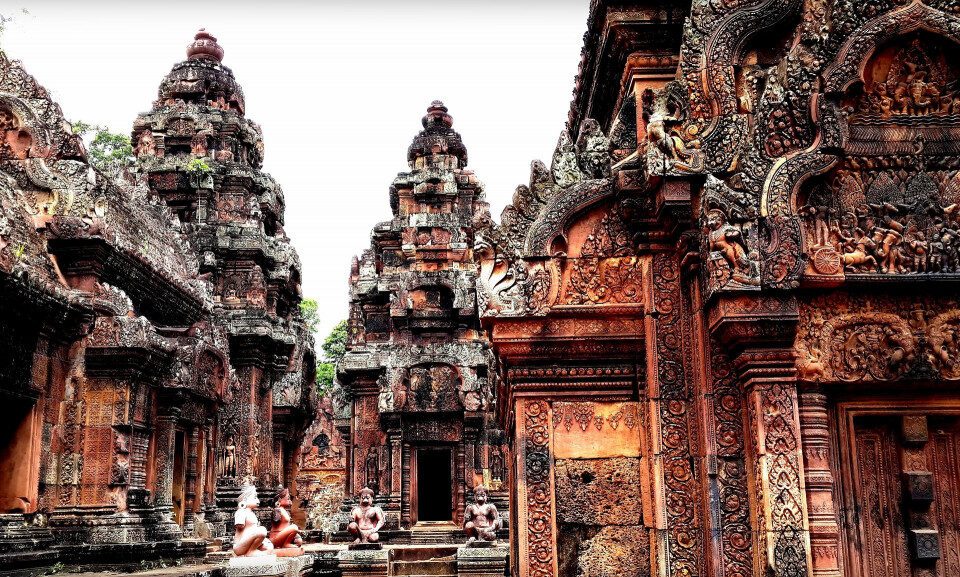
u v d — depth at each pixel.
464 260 35.62
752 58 8.72
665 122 8.43
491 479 33.03
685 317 8.77
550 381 9.11
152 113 35.56
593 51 11.39
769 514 7.48
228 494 29.64
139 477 17.80
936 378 7.93
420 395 33.59
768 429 7.64
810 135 8.05
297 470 37.47
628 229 9.20
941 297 8.12
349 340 38.31
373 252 38.72
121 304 18.09
